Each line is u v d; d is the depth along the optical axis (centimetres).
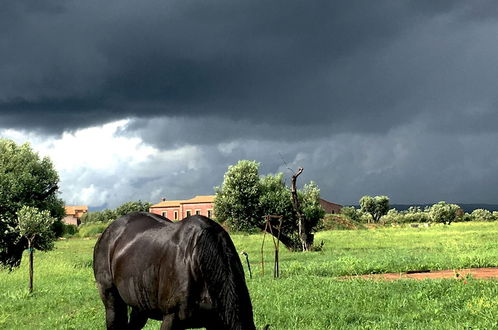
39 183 2791
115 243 752
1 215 2555
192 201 11781
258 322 1023
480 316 982
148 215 771
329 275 1903
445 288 1269
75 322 1200
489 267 1933
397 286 1356
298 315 1061
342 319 1018
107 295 773
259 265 2398
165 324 635
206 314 620
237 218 4050
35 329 1171
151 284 666
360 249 3300
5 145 2811
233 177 4084
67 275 2236
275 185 4100
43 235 2684
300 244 3681
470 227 5844
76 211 14762
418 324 969
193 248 623
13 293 1675
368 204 12525
